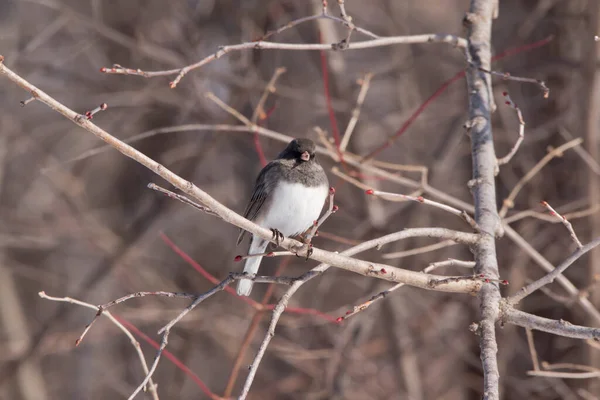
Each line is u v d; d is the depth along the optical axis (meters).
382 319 13.32
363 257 12.20
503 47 11.73
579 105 10.27
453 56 13.57
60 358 17.69
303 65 15.17
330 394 11.47
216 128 8.55
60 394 17.25
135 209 16.36
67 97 15.39
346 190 14.39
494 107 7.34
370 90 15.82
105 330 14.38
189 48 13.48
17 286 17.59
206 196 5.18
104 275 14.14
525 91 11.41
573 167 10.64
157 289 14.27
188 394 15.73
